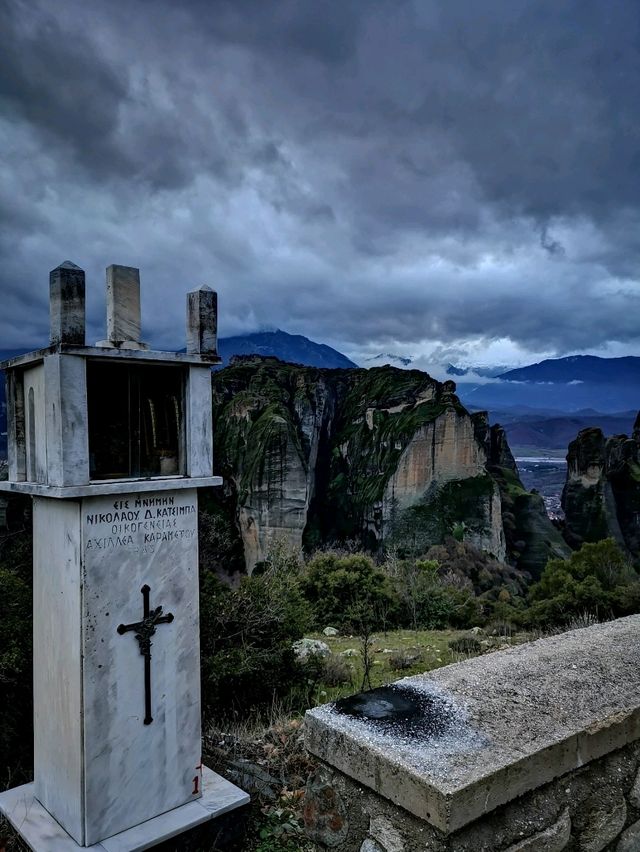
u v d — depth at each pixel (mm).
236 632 8805
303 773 4883
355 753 2127
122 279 4449
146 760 4199
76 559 3951
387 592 22391
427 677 2625
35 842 3998
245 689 8430
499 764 1944
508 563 66812
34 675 4469
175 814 4250
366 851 2117
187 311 4516
